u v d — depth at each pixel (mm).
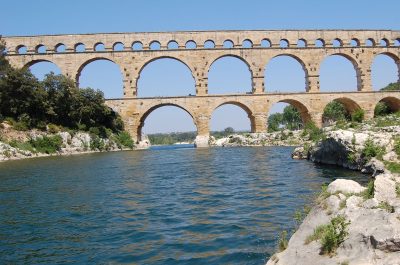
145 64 90750
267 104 90125
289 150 59844
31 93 70938
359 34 96062
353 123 67688
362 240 8656
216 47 91562
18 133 66250
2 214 18719
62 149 69812
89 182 29844
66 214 18391
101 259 11953
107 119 87625
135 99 88000
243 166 38906
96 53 89500
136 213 18188
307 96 91375
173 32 91375
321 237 9734
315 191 22000
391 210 9570
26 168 42156
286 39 93500
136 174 34656
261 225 14930
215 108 89250
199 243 13133
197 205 19578
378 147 28656
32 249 13094
